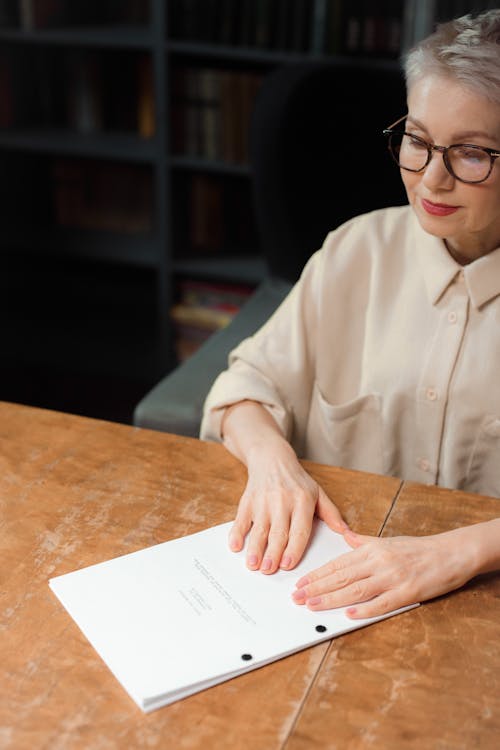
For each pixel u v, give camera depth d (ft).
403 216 4.75
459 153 3.68
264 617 3.10
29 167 11.37
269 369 4.82
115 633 2.98
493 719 2.70
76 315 12.22
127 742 2.58
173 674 2.80
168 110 10.08
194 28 9.78
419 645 3.00
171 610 3.11
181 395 6.47
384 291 4.71
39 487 3.82
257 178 7.66
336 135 7.62
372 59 9.28
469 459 4.57
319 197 7.69
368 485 3.94
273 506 3.66
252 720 2.67
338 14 9.21
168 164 10.28
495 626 3.10
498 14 3.60
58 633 2.98
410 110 3.81
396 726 2.67
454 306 4.41
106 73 10.77
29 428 4.31
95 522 3.59
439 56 3.59
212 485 3.90
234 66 10.47
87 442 4.21
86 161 11.09
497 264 4.25
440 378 4.47
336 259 4.84
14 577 3.25
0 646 2.91
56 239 11.12
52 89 10.93
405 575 3.23
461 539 3.39
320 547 3.50
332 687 2.81
